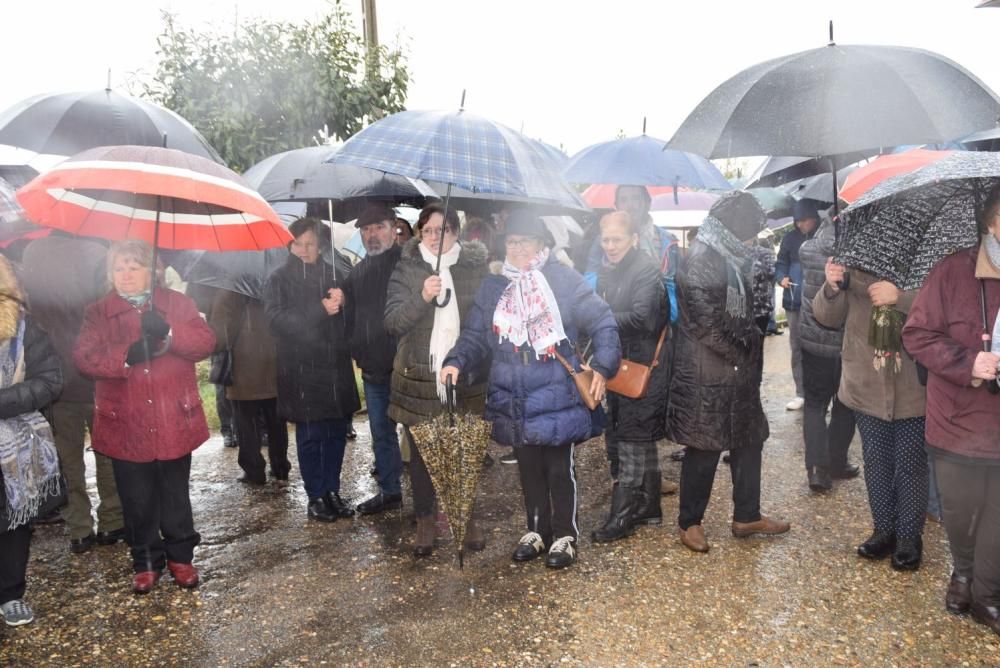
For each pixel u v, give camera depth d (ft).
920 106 10.31
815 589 12.11
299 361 14.93
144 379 11.81
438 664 10.30
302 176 15.40
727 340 12.65
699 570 12.87
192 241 12.59
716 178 17.31
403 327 13.15
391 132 12.08
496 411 12.75
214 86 19.75
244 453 17.56
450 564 13.35
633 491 14.21
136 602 12.18
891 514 12.89
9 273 10.74
